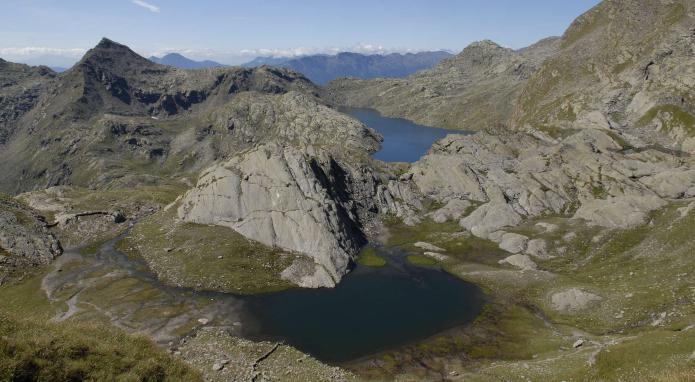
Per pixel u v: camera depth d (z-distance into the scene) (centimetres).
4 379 2311
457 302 8906
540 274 9488
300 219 11506
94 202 15675
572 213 12925
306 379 5947
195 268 10331
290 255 10950
